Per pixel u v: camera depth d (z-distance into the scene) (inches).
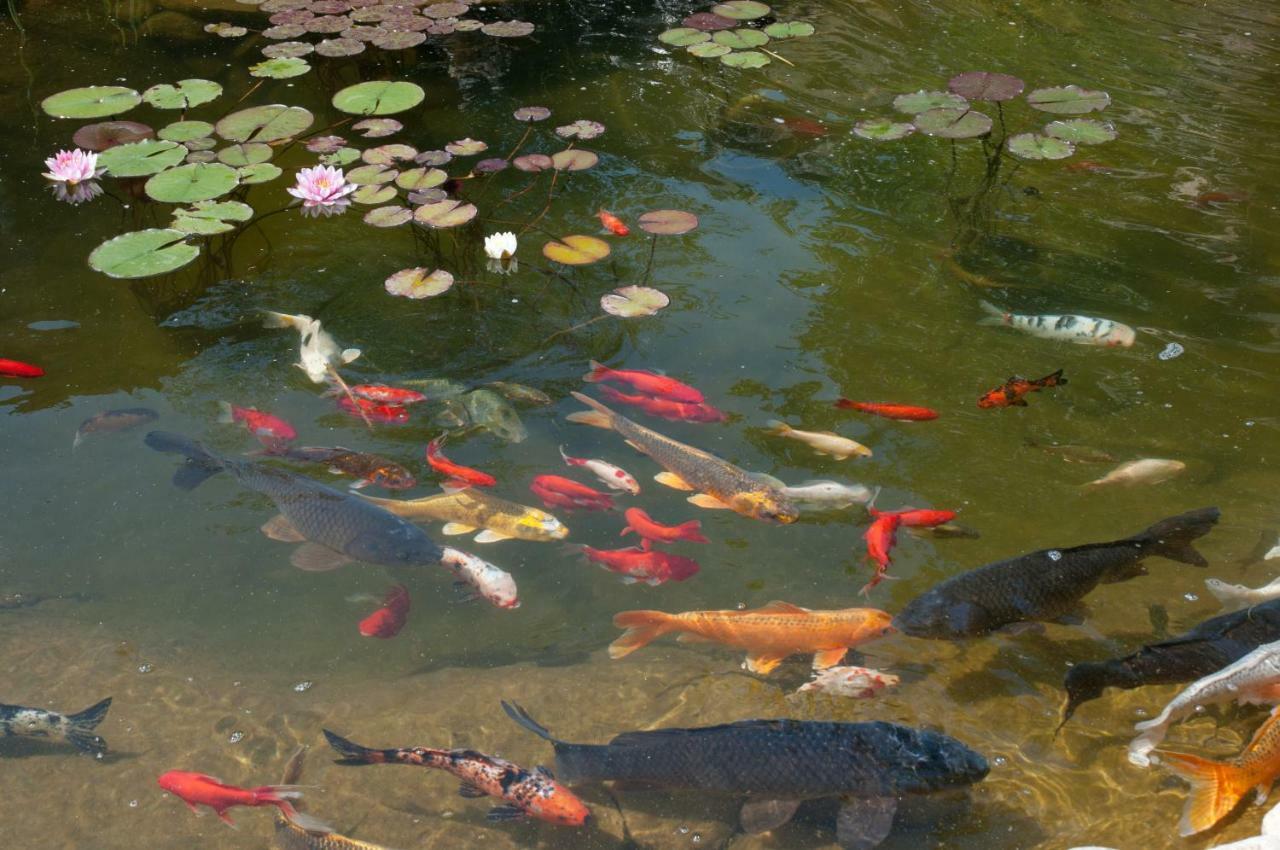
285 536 157.8
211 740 146.6
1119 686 145.0
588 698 149.0
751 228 190.2
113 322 175.9
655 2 245.6
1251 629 146.6
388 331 175.9
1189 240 189.8
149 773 144.6
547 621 154.0
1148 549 150.9
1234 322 178.9
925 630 147.5
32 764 144.9
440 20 224.5
